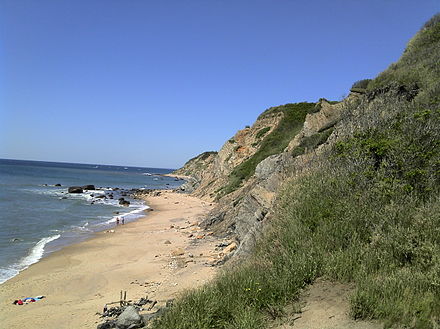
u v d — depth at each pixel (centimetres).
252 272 548
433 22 1883
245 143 4725
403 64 1698
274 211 794
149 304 947
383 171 650
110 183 8400
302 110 4103
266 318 432
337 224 565
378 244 492
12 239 1911
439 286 370
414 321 345
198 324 441
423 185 585
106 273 1345
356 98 1697
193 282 1084
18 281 1255
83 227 2408
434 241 443
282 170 1186
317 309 421
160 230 2316
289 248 564
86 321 877
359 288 413
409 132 711
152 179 12156
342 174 711
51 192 4881
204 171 6581
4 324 889
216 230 2111
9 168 11225
